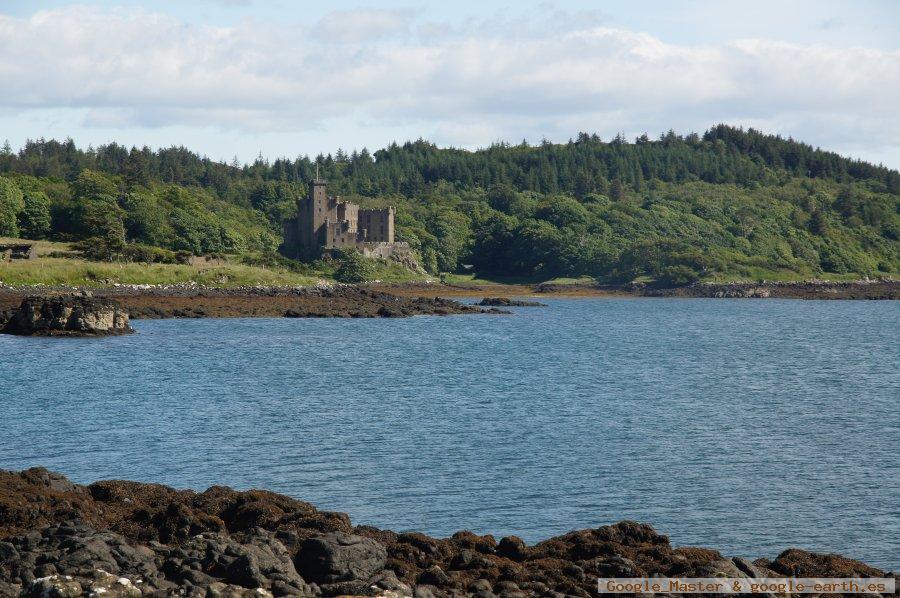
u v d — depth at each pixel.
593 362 175.50
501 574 50.88
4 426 99.38
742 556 61.91
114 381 134.38
